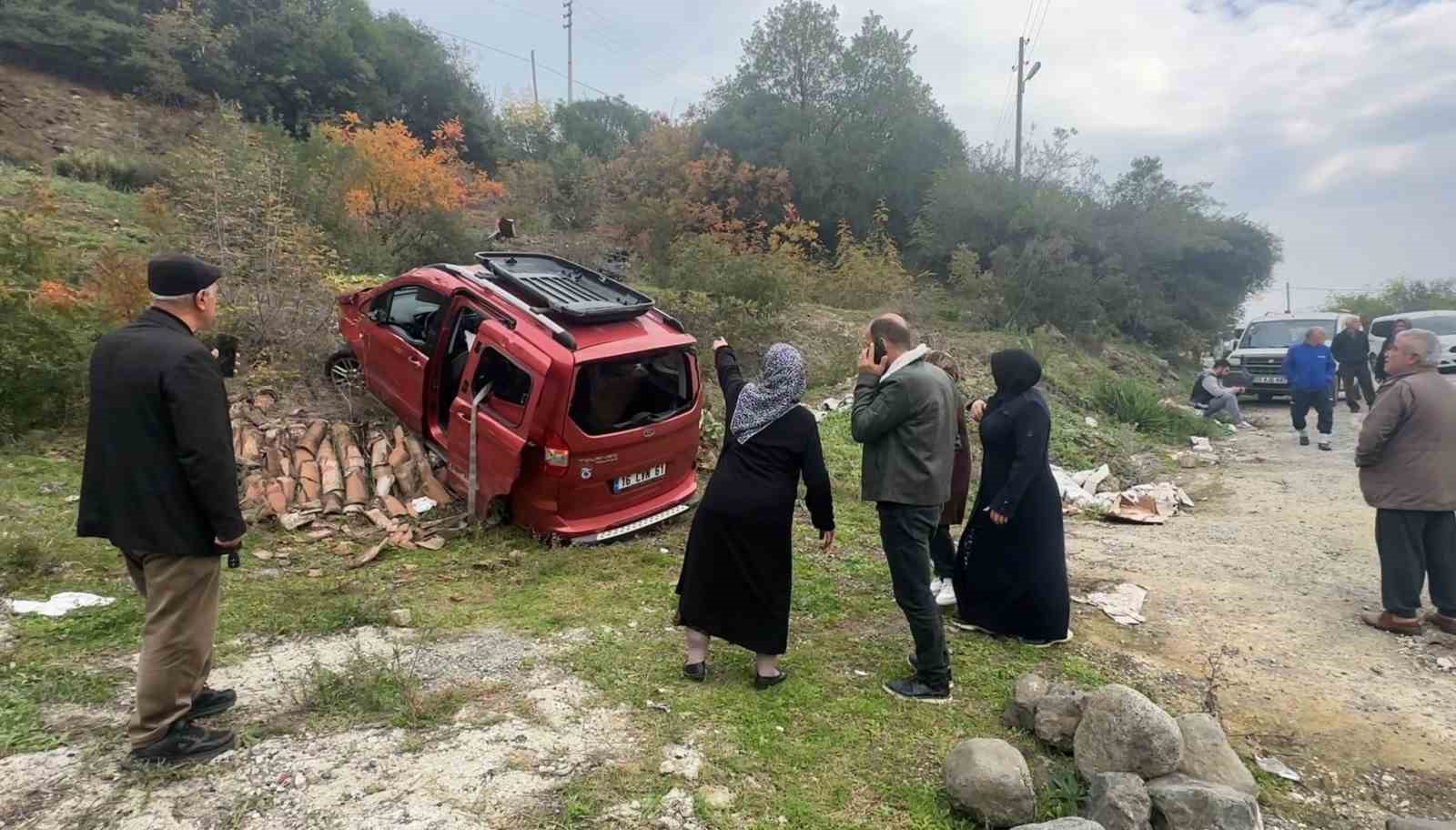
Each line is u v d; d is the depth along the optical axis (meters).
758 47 25.41
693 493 6.88
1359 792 3.42
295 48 21.08
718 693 3.88
